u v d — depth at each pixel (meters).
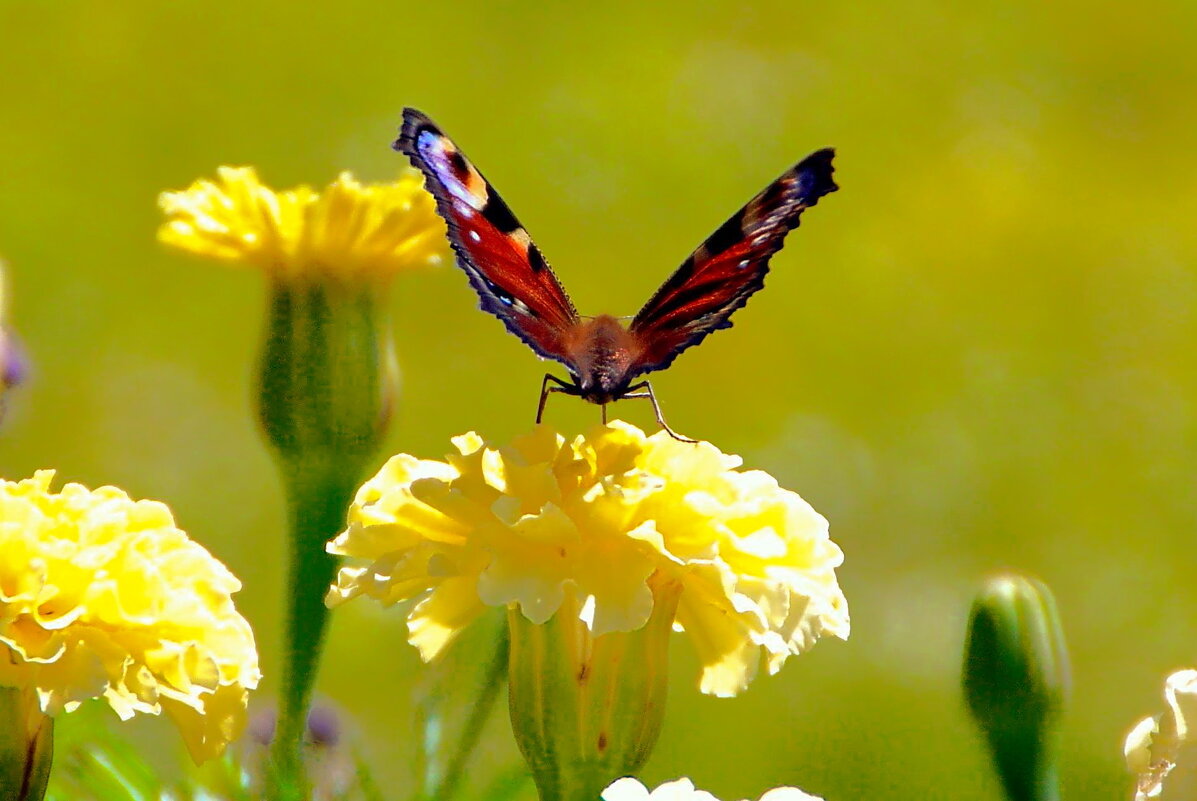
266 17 1.91
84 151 1.81
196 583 0.88
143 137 1.83
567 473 0.88
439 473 0.89
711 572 0.87
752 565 0.88
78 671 0.87
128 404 1.63
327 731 0.96
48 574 0.87
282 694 0.92
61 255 1.73
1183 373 1.86
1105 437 1.81
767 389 1.78
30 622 0.87
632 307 1.86
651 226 1.90
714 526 0.88
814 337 1.84
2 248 1.71
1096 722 1.54
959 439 1.79
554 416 1.64
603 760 0.88
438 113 1.91
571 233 1.88
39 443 1.58
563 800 0.88
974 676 0.92
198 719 0.87
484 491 0.88
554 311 0.93
